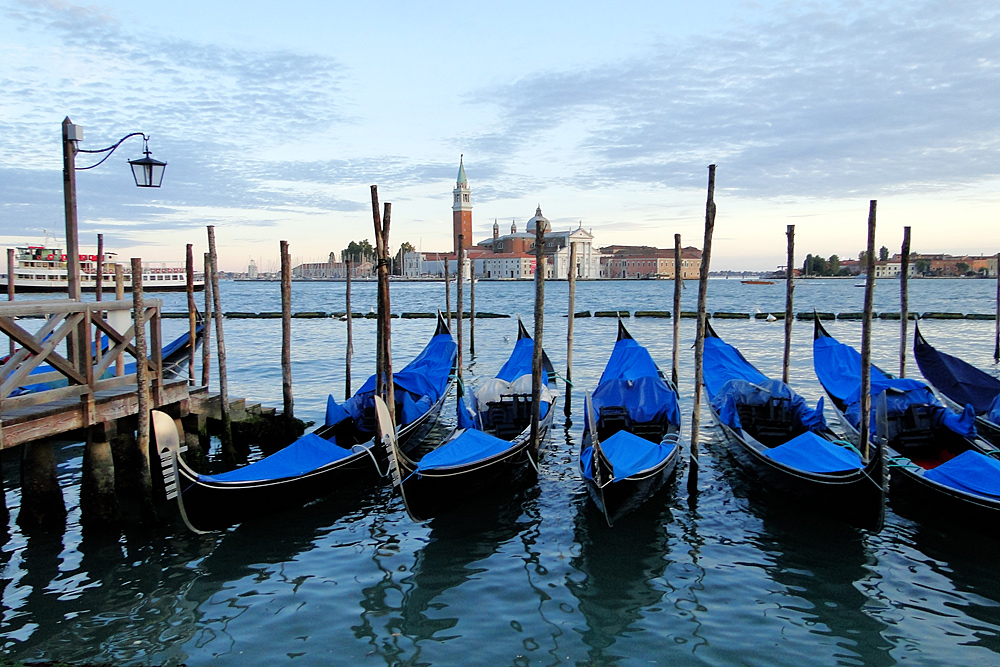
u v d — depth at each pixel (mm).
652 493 10875
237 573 8648
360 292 113062
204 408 13609
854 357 15305
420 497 9812
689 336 37312
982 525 8992
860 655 6867
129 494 11375
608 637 7199
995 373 23094
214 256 13438
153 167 10938
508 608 7797
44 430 8766
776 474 10727
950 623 7430
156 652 6945
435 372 17594
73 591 8156
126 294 57188
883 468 8789
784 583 8328
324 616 7633
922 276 177000
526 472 11992
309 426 16234
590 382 21953
